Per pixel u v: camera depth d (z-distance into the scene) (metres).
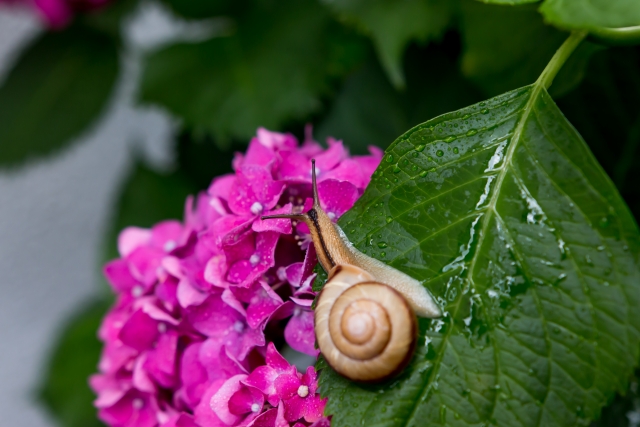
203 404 0.47
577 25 0.44
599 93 0.52
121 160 0.95
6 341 1.01
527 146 0.45
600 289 0.43
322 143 0.60
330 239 0.46
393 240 0.45
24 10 0.77
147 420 0.52
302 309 0.47
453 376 0.43
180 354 0.50
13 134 0.66
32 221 0.98
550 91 0.49
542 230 0.44
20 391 1.01
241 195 0.48
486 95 0.55
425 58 0.57
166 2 0.63
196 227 0.51
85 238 0.99
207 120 0.60
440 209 0.45
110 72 0.68
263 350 0.48
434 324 0.44
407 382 0.44
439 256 0.44
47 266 1.00
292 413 0.46
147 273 0.51
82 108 0.67
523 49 0.50
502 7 0.50
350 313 0.44
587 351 0.43
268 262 0.47
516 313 0.44
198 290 0.48
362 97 0.59
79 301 0.98
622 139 0.53
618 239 0.43
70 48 0.68
